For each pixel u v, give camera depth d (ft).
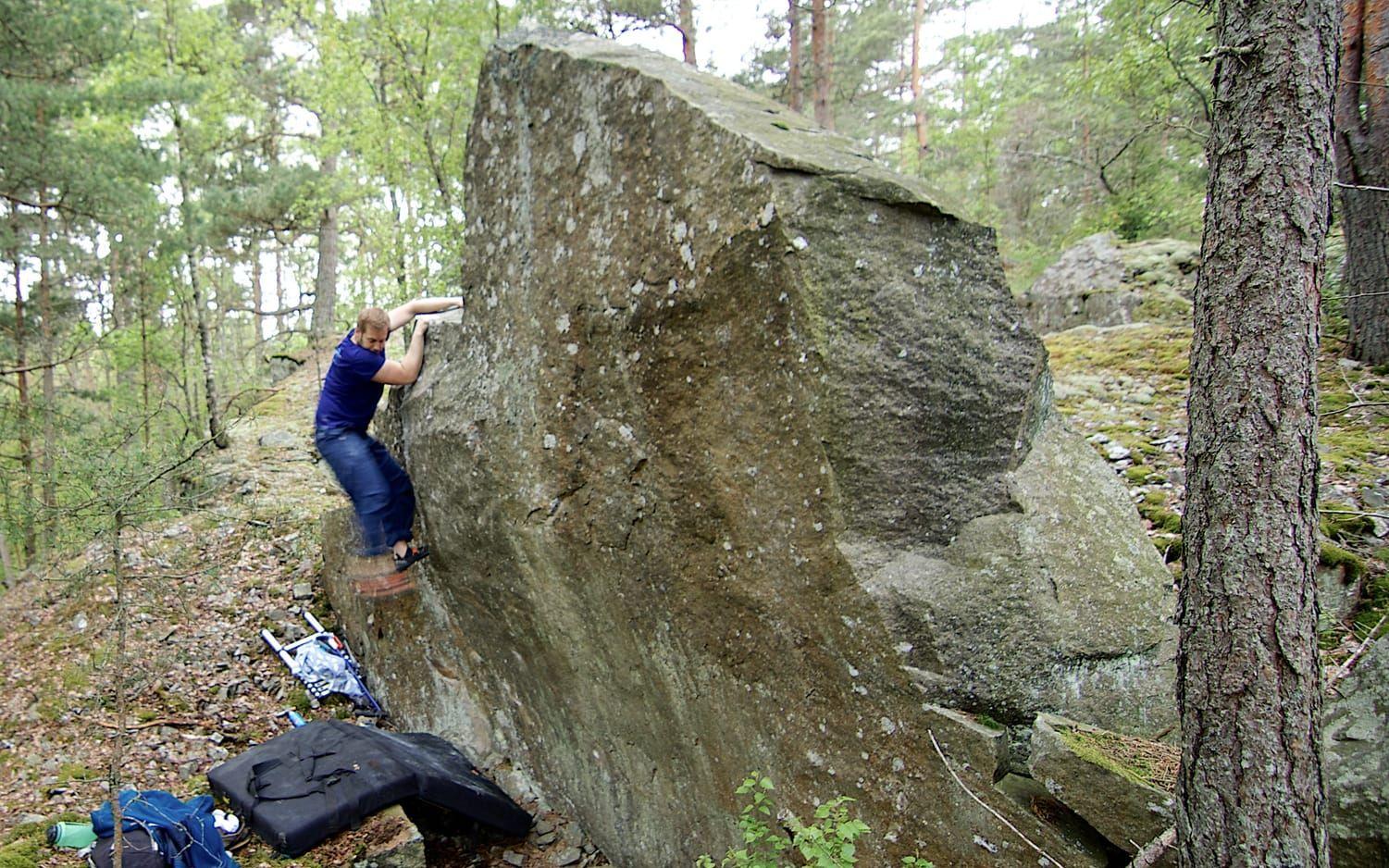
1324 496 14.44
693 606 11.71
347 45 31.83
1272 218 6.44
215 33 39.91
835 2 35.47
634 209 11.16
